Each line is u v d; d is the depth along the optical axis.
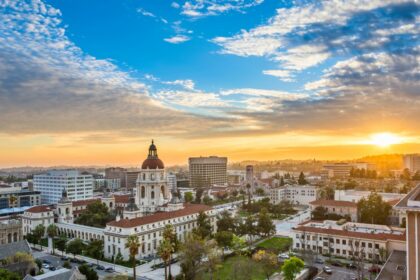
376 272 130.62
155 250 174.25
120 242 162.88
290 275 112.06
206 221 193.62
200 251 130.75
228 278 129.88
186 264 128.38
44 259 161.50
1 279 100.12
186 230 196.50
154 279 132.88
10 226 179.88
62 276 110.25
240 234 186.75
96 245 162.62
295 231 167.75
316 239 161.88
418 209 67.75
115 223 168.62
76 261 157.75
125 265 152.38
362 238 152.00
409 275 68.62
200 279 130.12
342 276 129.50
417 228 68.38
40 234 192.38
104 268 147.12
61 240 175.00
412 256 68.62
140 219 174.50
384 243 146.75
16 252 138.88
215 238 159.62
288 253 158.75
